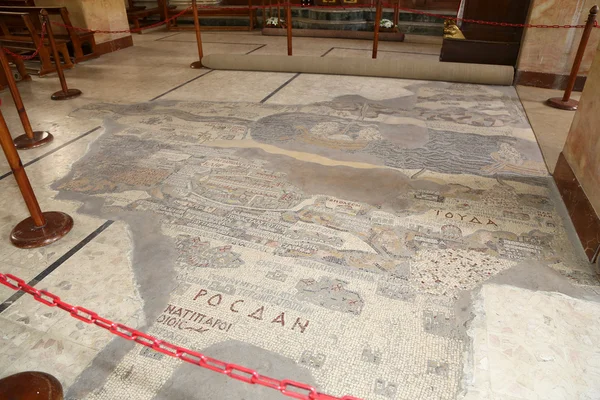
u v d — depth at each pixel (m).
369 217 2.84
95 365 1.85
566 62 5.39
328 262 2.44
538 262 2.41
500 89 5.53
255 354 1.89
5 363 1.86
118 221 2.85
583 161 2.79
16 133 4.32
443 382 1.76
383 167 3.50
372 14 9.03
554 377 1.77
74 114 4.81
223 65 6.47
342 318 2.07
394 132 4.19
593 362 1.83
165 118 4.61
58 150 3.91
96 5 7.39
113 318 2.08
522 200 3.02
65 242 2.64
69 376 1.80
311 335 1.98
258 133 4.18
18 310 2.14
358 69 6.03
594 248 2.37
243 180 3.32
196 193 3.15
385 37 8.38
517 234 2.66
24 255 2.53
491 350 1.89
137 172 3.47
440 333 1.98
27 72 6.44
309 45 8.05
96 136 4.20
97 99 5.30
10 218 2.91
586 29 4.42
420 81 5.87
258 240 2.63
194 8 6.35
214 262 2.45
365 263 2.43
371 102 5.04
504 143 3.94
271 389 1.74
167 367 1.84
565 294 2.18
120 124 4.48
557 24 5.25
